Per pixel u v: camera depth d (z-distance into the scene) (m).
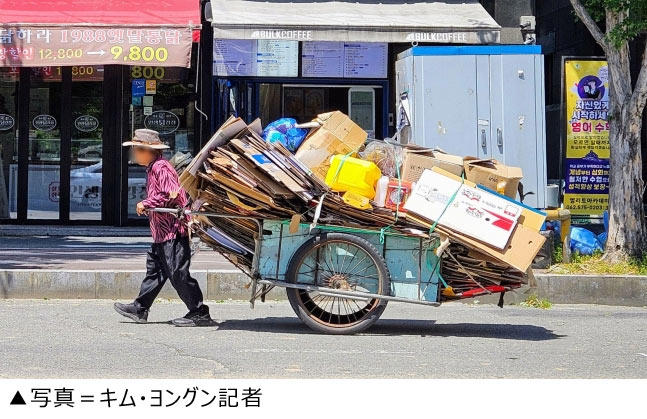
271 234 9.02
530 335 9.55
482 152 13.67
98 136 18.14
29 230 17.42
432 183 8.87
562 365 8.02
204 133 18.09
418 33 15.91
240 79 18.08
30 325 9.34
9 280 11.11
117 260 13.79
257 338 8.90
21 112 17.97
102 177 18.17
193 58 18.00
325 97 18.36
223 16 15.91
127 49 15.51
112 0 16.47
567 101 14.81
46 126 18.08
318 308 9.37
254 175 8.71
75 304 10.80
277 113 18.27
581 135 14.85
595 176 14.88
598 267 12.38
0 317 9.80
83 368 7.42
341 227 8.91
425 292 8.96
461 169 9.16
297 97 18.31
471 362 8.04
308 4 16.94
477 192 8.84
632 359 8.36
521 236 8.81
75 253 14.67
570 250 12.85
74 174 18.14
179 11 16.33
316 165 8.97
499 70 13.70
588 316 10.95
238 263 9.38
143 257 14.26
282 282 8.98
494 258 8.80
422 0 17.45
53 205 18.14
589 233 13.52
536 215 8.90
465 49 13.68
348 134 9.06
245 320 9.95
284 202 8.87
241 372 7.39
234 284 11.40
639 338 9.48
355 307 9.80
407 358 8.14
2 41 15.44
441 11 17.03
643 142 17.73
